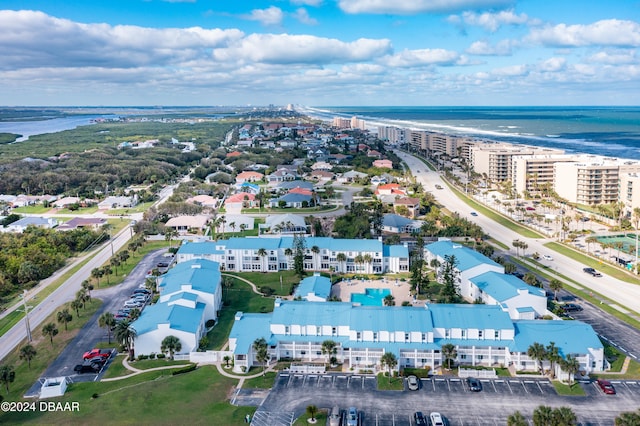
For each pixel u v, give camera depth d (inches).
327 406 5241.1
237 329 6466.5
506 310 6407.5
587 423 4842.5
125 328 6264.8
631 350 6274.6
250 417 5017.2
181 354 6387.8
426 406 5206.7
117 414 5068.9
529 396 5339.6
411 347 6008.9
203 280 7760.8
